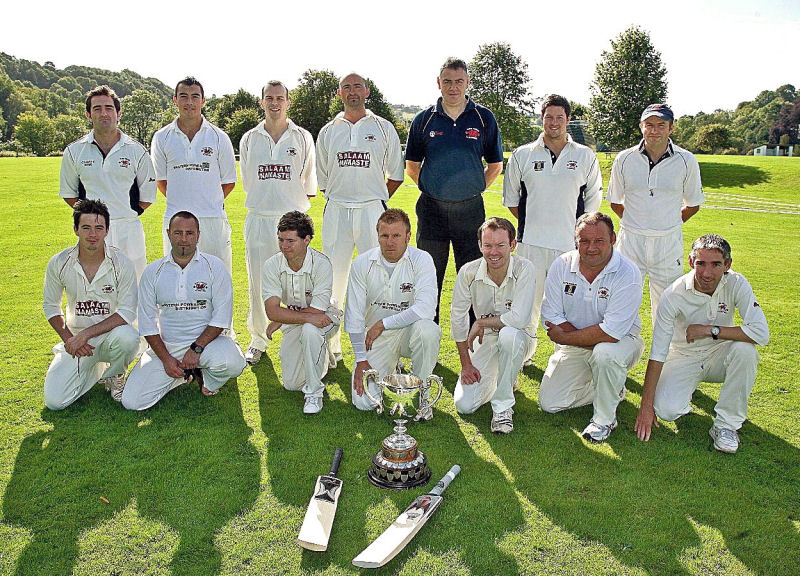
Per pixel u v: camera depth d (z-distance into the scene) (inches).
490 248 150.6
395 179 202.7
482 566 101.7
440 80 185.0
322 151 195.6
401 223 154.7
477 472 131.3
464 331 163.8
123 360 161.6
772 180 931.3
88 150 179.3
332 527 111.0
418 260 163.2
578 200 188.5
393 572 99.9
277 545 105.9
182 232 157.9
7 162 1120.2
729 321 155.8
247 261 199.6
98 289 160.4
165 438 143.9
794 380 186.4
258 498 119.8
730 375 144.6
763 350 214.2
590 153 184.5
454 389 180.2
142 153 185.5
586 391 164.4
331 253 197.6
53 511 114.3
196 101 185.9
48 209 539.5
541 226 187.0
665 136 179.0
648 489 125.8
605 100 1218.6
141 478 126.1
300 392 174.9
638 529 112.3
